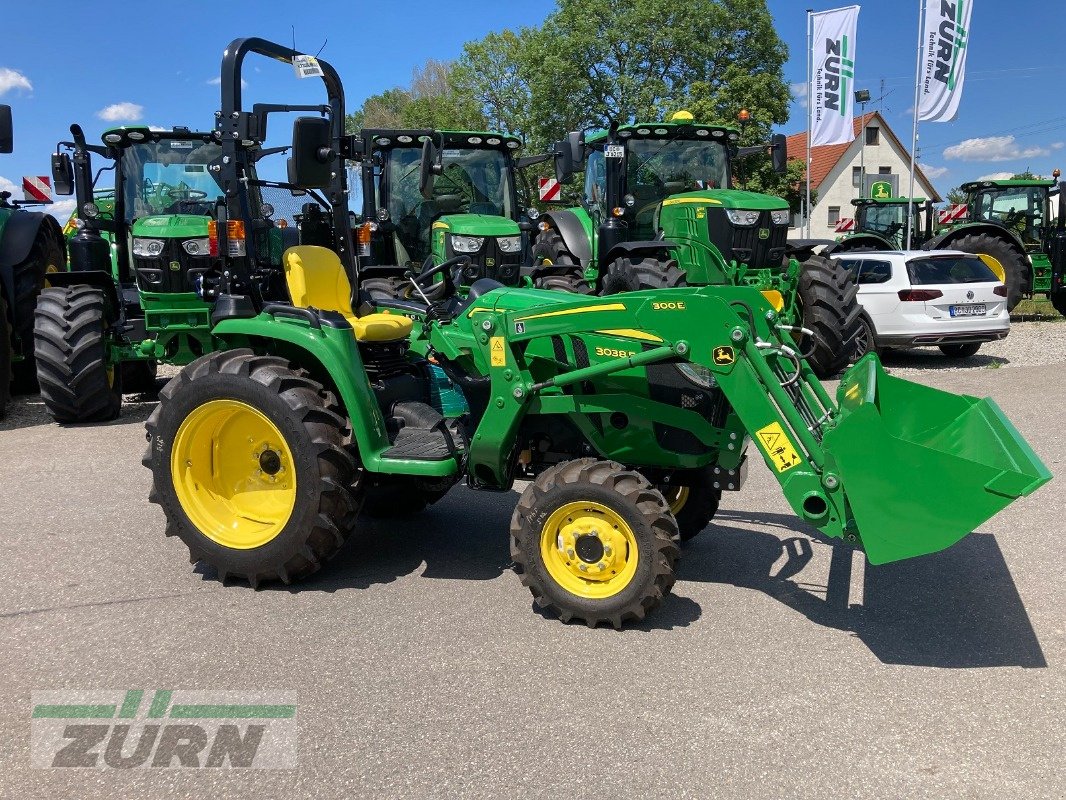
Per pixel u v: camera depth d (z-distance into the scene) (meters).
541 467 4.11
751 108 30.11
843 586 3.89
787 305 8.95
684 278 8.72
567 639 3.37
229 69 4.06
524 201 10.90
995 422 3.46
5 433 7.18
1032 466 2.96
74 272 7.50
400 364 4.56
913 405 3.87
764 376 3.30
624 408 3.72
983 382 8.75
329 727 2.75
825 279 8.76
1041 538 4.46
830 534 3.27
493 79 40.19
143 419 7.78
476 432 3.83
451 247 9.55
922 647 3.28
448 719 2.79
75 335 7.23
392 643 3.33
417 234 10.29
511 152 10.54
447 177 10.30
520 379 3.73
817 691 2.95
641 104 30.62
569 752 2.60
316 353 3.85
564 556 3.50
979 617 3.55
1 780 2.50
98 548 4.39
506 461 3.90
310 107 4.64
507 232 9.68
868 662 3.16
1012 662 3.16
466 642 3.34
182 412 3.84
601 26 31.70
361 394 3.87
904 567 4.11
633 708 2.85
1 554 4.29
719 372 3.37
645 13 30.30
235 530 3.90
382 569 4.15
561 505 3.45
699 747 2.62
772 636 3.38
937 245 14.19
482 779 2.48
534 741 2.66
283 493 3.92
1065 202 14.32
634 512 3.34
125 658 3.21
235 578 3.95
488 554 4.36
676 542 3.37
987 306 9.93
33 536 4.56
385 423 4.16
